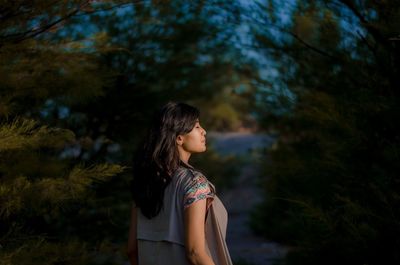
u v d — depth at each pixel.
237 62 5.17
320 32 4.36
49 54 3.33
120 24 4.81
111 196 4.67
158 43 5.06
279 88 4.74
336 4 4.18
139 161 2.28
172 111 2.28
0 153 3.11
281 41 4.60
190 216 2.07
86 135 4.75
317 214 3.60
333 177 3.96
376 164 3.74
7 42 3.24
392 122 3.65
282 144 5.12
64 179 3.09
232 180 12.40
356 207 3.48
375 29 3.80
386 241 3.49
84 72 3.42
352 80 4.15
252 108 5.67
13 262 2.77
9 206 2.87
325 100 3.93
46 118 4.27
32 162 3.17
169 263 2.14
